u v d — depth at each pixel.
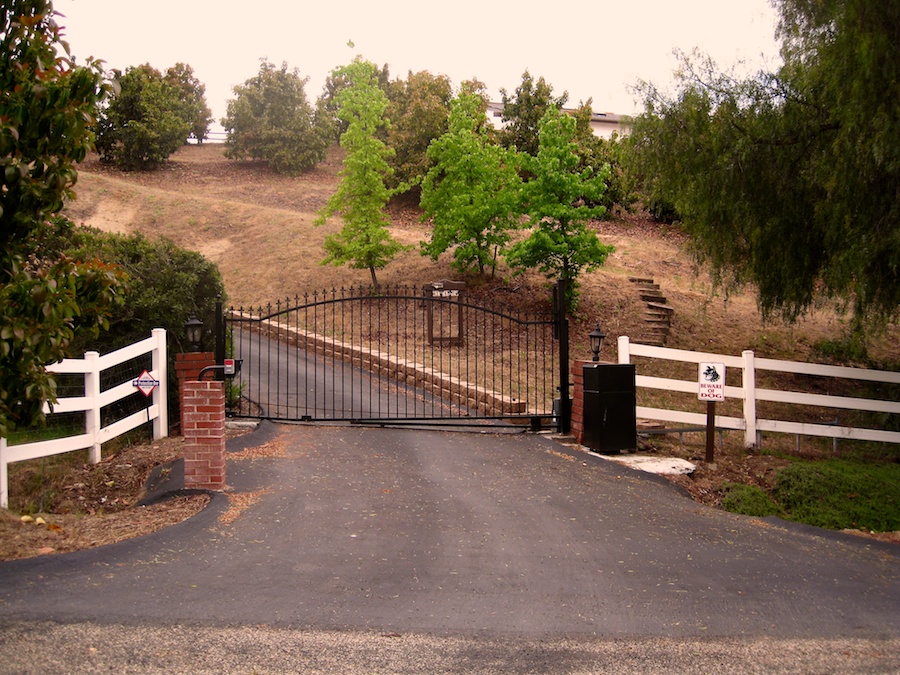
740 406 14.77
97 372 8.52
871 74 10.62
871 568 6.45
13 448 7.04
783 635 4.70
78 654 3.88
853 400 11.64
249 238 26.94
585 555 6.13
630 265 23.33
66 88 4.75
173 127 37.66
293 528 6.45
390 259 23.45
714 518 7.64
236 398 11.64
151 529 6.25
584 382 10.08
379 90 21.19
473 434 10.66
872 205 11.56
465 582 5.37
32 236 5.25
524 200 18.95
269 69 38.88
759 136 12.69
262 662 3.95
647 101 13.74
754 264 13.46
